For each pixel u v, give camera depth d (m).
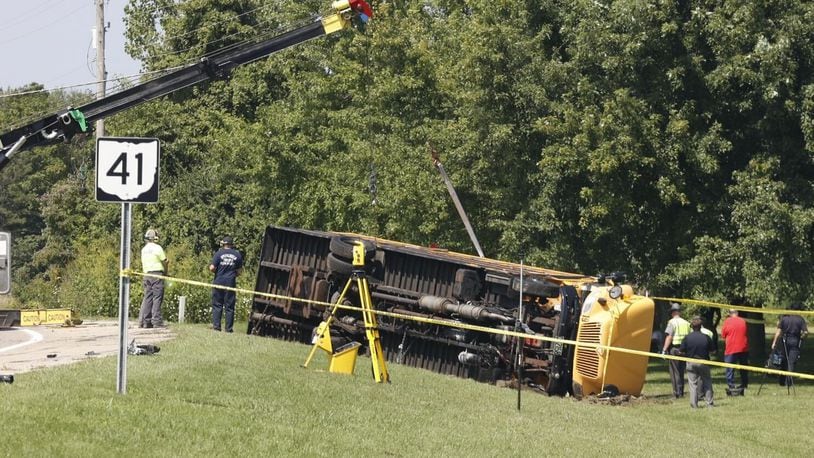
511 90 70.12
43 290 86.94
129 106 45.09
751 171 65.50
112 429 24.45
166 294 78.38
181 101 132.75
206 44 127.06
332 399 32.50
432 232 77.81
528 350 50.44
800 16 63.59
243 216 123.06
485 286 52.38
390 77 87.38
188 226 125.12
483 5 72.88
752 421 46.06
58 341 47.97
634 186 68.19
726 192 67.00
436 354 52.88
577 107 68.81
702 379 51.34
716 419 46.34
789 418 47.25
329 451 25.47
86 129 44.88
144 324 54.97
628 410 46.31
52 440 22.84
